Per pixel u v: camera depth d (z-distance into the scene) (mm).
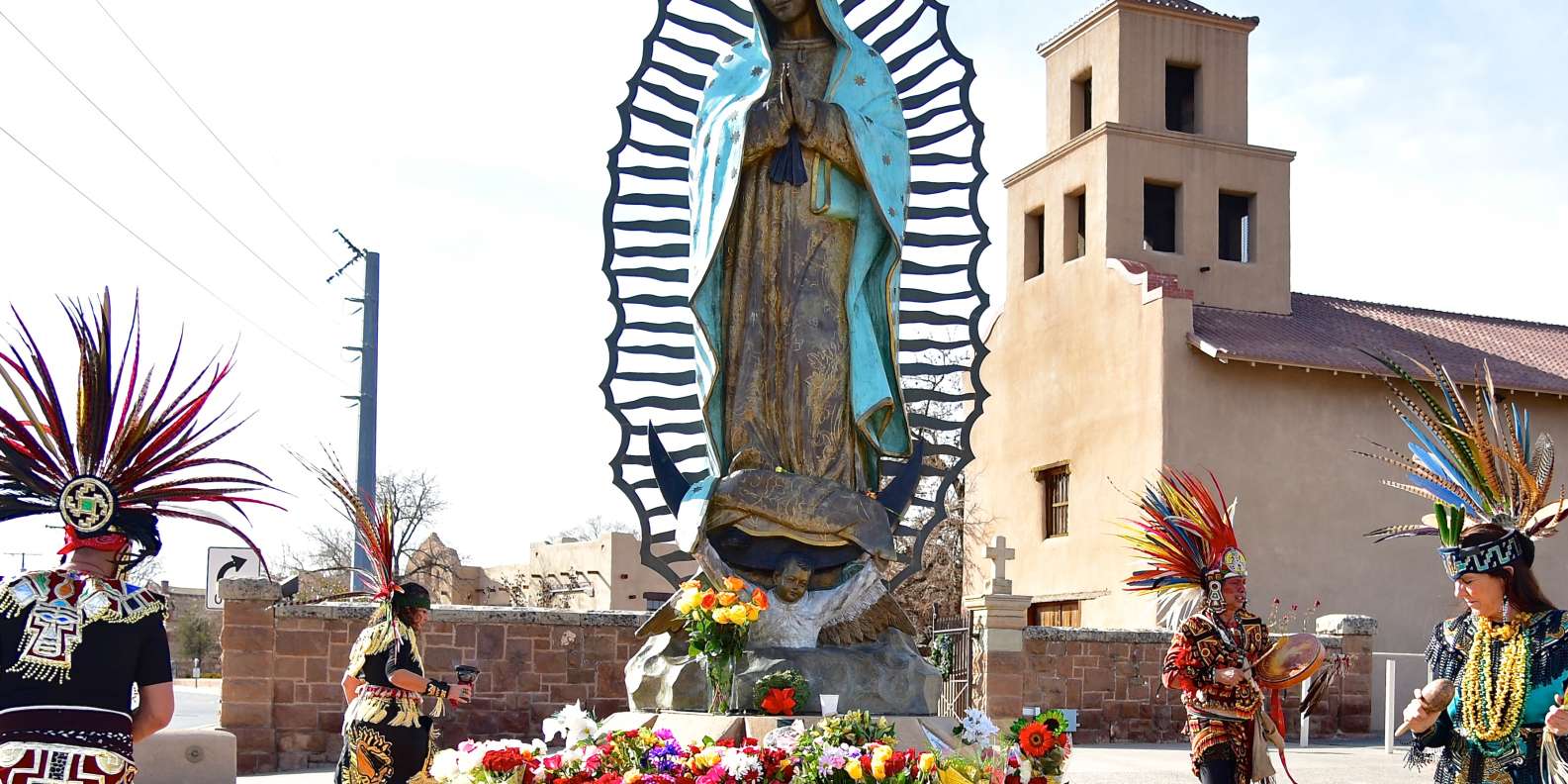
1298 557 33656
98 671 6688
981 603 26859
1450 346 36562
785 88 13328
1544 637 7410
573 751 10164
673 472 13492
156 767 15789
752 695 12195
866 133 13602
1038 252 39531
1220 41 38656
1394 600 34188
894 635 13352
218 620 60781
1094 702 27359
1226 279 37344
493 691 22500
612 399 13703
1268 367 34125
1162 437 33281
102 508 6941
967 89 14594
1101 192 36625
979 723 10883
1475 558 7527
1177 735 27828
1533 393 35688
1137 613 33312
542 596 60156
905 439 13828
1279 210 38094
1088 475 35656
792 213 13602
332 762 21328
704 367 13578
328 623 21453
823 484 13180
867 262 13734
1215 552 9891
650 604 41000
